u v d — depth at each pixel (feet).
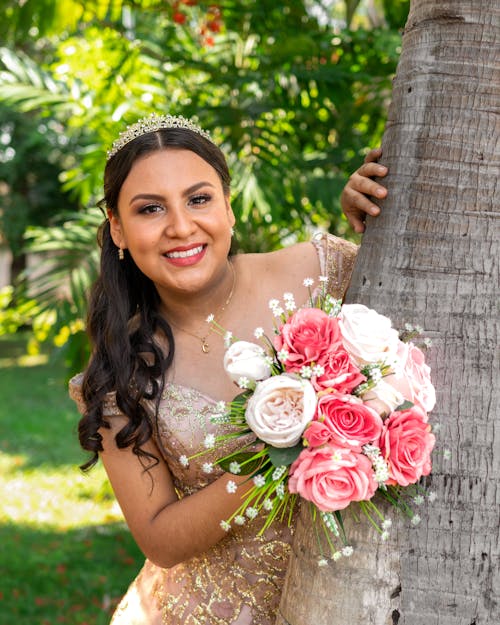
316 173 15.08
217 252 6.38
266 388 4.77
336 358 4.83
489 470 5.12
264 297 6.98
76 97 14.55
